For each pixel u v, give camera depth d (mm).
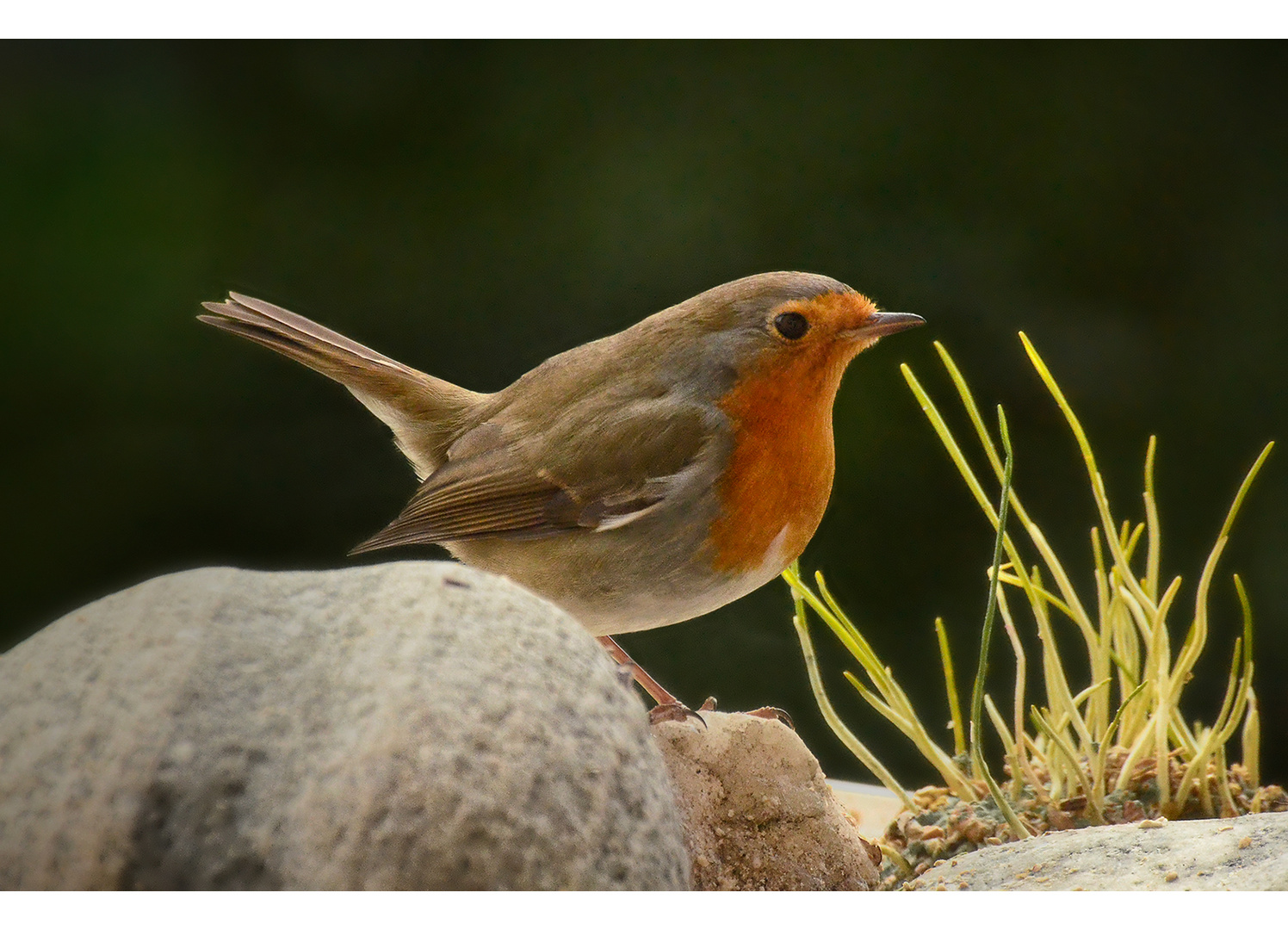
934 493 12453
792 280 7426
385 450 13242
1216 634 12406
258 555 13117
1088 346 13117
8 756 4953
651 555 7434
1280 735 12055
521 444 7766
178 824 4805
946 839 7285
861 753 7754
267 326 9242
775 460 7320
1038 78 13484
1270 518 12578
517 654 5133
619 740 5164
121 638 5156
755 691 11797
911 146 13656
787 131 13734
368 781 4734
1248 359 13016
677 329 7590
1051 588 12156
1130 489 12703
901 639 12016
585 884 4816
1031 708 7219
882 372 12789
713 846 6488
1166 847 5977
